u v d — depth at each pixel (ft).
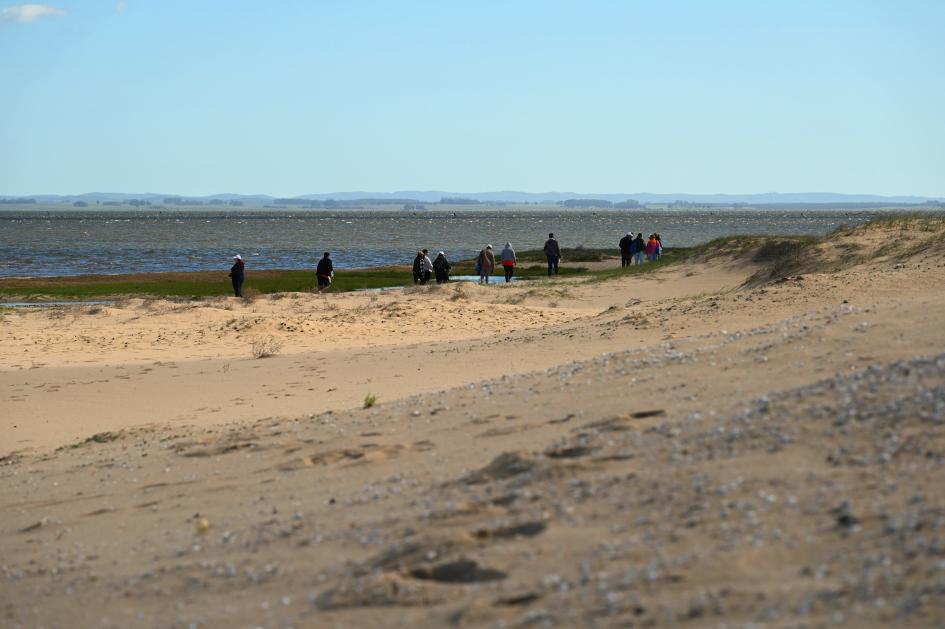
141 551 38.88
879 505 27.96
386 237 575.38
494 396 55.42
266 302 175.01
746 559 26.12
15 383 93.40
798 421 36.96
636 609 24.40
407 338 125.08
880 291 96.78
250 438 56.49
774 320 90.94
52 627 31.68
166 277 240.73
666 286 181.16
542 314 146.00
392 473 43.16
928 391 36.63
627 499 32.81
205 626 29.14
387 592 28.63
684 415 42.32
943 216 158.40
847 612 22.04
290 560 33.99
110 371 98.48
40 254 387.75
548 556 29.22
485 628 25.09
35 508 48.96
